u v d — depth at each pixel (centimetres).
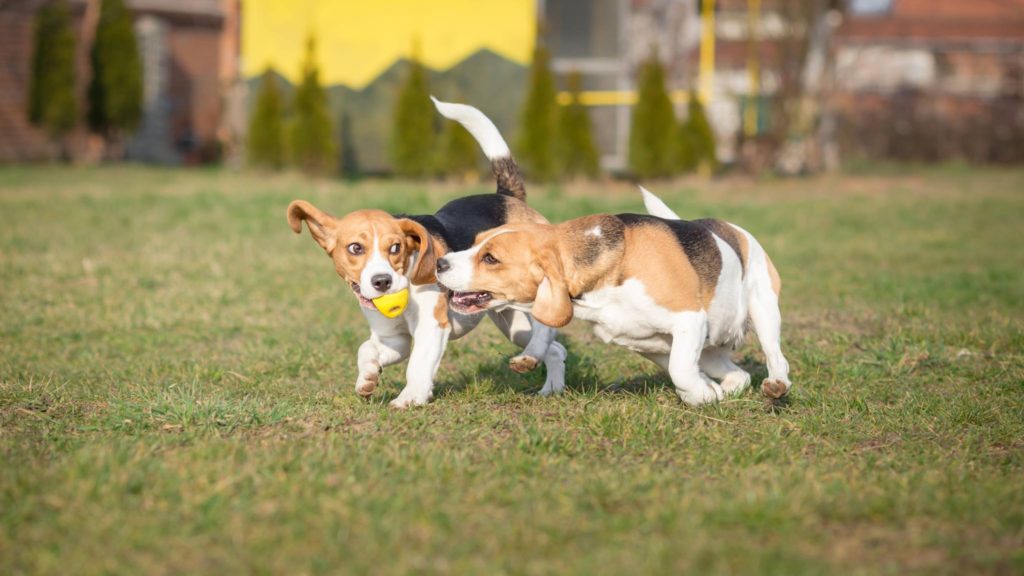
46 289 961
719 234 582
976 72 3706
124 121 2494
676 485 434
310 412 554
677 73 2886
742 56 2862
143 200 1625
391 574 340
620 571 339
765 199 1875
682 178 2164
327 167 2061
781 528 378
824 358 723
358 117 2152
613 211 1538
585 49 2180
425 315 561
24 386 616
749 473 452
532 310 524
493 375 678
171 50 3027
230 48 2602
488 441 505
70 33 2403
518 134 2022
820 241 1366
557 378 630
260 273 1059
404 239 541
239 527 377
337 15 2120
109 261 1099
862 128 3134
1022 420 556
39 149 2567
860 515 395
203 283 1002
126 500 403
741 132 2458
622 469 457
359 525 380
